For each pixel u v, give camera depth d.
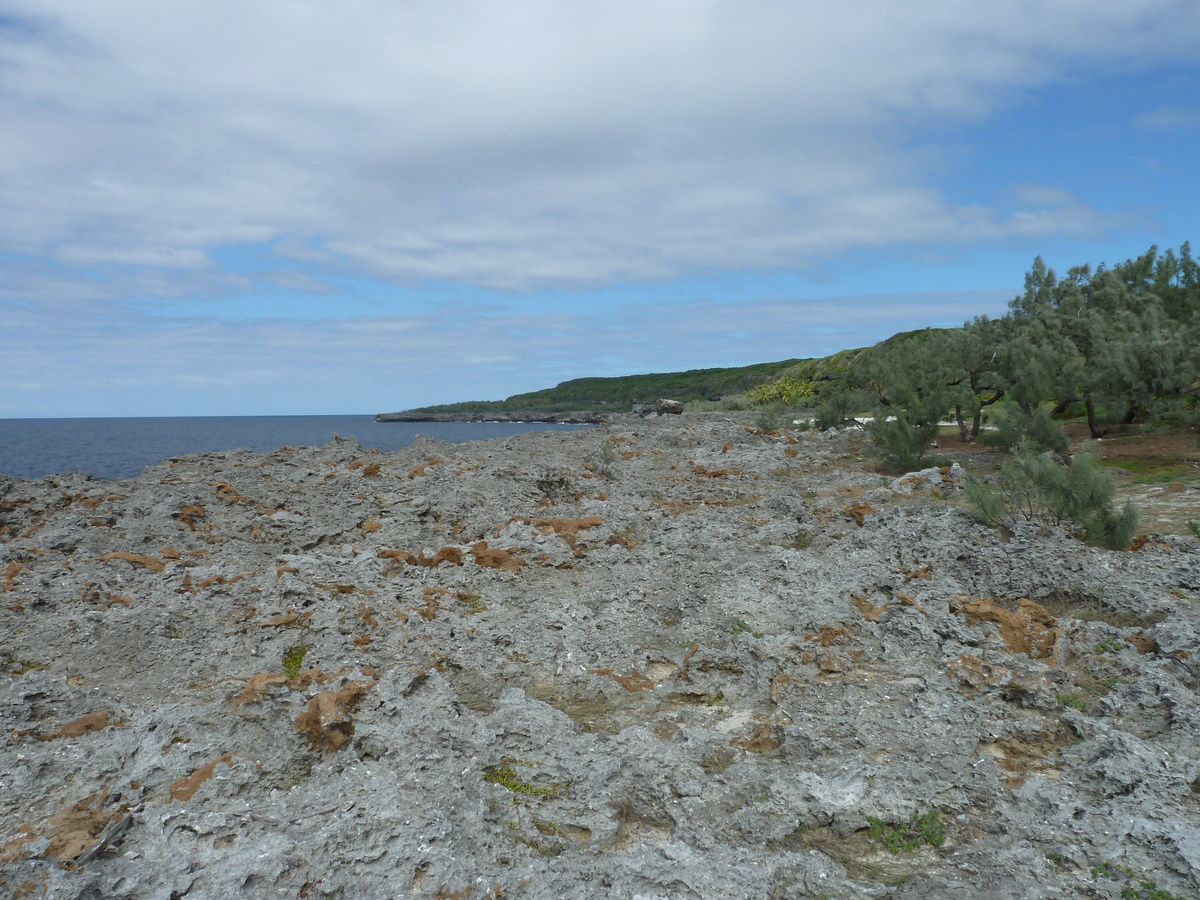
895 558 9.66
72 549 9.81
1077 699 6.36
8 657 6.59
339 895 4.20
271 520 11.84
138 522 10.92
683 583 9.26
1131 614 7.98
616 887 4.30
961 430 25.38
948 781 5.27
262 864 4.30
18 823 4.61
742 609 8.33
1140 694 6.24
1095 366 21.19
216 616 7.54
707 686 7.05
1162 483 15.29
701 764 5.68
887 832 4.91
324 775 5.26
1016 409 20.23
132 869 4.28
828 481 16.69
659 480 17.53
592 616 8.56
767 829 4.88
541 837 4.80
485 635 7.82
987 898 4.17
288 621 7.48
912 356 27.66
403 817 4.70
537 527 11.63
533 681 7.17
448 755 5.50
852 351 64.12
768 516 12.71
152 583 8.34
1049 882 4.27
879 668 7.07
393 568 9.59
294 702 5.79
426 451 19.62
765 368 125.69
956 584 8.66
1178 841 4.40
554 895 4.23
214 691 6.32
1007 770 5.49
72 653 6.78
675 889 4.30
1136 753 5.27
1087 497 10.75
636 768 5.43
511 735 5.89
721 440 25.22
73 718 5.73
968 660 6.84
